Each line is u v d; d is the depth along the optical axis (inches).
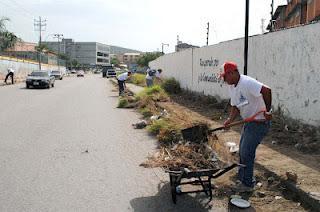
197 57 811.4
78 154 321.4
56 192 227.8
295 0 1430.9
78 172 268.5
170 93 948.0
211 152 245.0
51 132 424.2
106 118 553.9
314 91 351.3
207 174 208.7
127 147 351.6
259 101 216.2
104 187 238.1
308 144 310.5
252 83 212.8
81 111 634.8
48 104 733.9
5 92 1037.8
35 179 251.4
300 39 376.8
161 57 1409.9
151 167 274.8
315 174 240.1
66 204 209.2
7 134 406.0
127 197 221.5
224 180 246.8
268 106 214.1
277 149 309.6
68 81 2021.4
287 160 274.8
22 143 361.1
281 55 417.7
